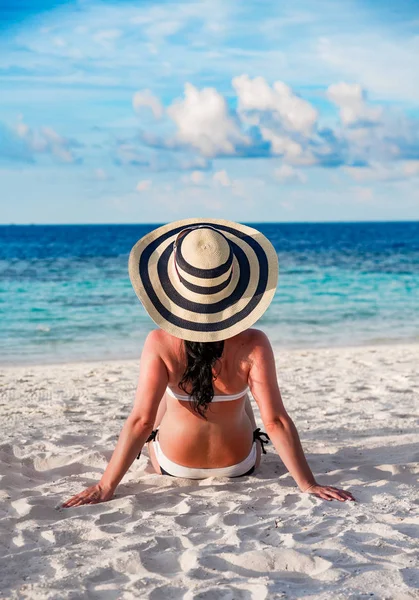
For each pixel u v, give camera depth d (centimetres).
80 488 372
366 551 269
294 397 678
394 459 417
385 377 803
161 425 380
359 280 2361
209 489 360
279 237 7194
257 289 329
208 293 321
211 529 300
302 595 230
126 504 335
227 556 263
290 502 337
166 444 373
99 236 7488
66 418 586
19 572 259
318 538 284
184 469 374
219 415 360
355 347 1135
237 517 315
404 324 1423
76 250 4500
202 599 230
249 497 343
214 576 250
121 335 1288
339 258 3591
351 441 474
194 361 332
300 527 298
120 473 349
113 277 2411
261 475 387
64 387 767
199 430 364
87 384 789
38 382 805
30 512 327
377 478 381
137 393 348
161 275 332
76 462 422
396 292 1991
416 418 563
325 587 236
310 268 2911
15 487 379
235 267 333
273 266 337
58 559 269
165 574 255
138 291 328
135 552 270
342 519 306
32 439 491
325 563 255
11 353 1107
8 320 1477
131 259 337
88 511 333
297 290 2056
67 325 1406
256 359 343
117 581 250
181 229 358
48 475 406
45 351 1126
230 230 359
